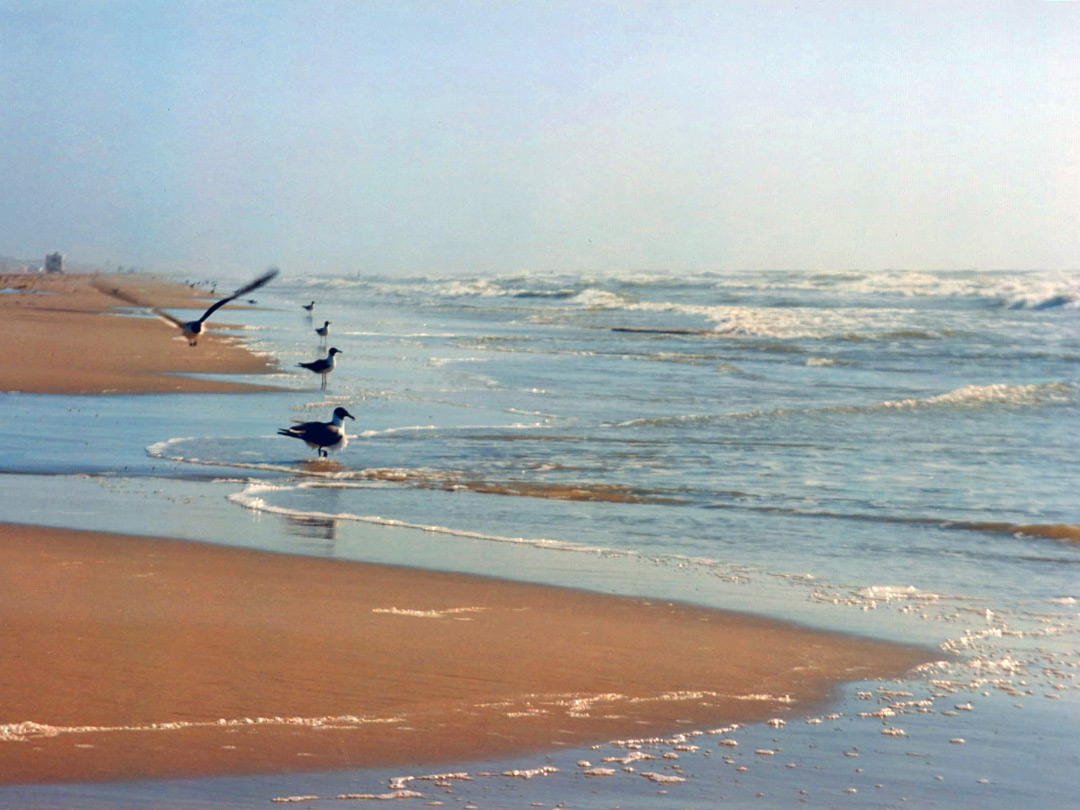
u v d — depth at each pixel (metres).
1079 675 7.48
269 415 20.52
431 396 23.98
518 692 6.82
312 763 5.63
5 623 7.69
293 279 143.00
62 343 32.59
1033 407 22.70
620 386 26.75
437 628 8.12
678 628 8.44
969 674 7.50
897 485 15.08
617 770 5.71
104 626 7.71
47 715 6.07
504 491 14.30
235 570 9.66
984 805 5.38
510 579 9.85
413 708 6.46
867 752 6.07
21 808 4.97
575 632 8.19
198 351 32.62
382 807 5.15
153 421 19.44
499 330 49.22
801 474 15.78
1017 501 14.12
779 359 35.19
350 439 18.05
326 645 7.54
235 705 6.35
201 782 5.34
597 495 14.15
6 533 10.82
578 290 84.81
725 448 17.78
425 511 13.00
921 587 10.05
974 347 39.28
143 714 6.14
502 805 5.22
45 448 16.50
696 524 12.66
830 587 9.95
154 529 11.34
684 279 99.69
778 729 6.39
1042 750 6.12
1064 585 10.16
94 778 5.33
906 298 69.56
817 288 80.69
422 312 66.31
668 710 6.65
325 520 12.30
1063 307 57.81
